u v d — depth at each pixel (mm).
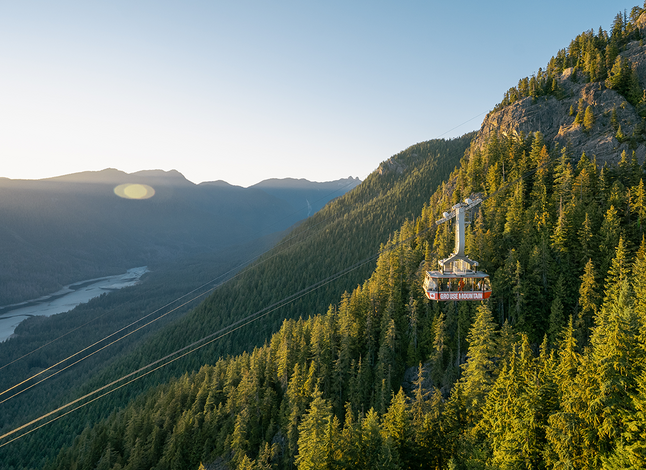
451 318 70312
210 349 174375
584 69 119500
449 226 94625
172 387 110625
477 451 36250
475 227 86812
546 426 30500
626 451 25828
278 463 70000
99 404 155750
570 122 108062
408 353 73438
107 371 189250
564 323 60344
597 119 101312
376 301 85000
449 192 132875
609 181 83625
